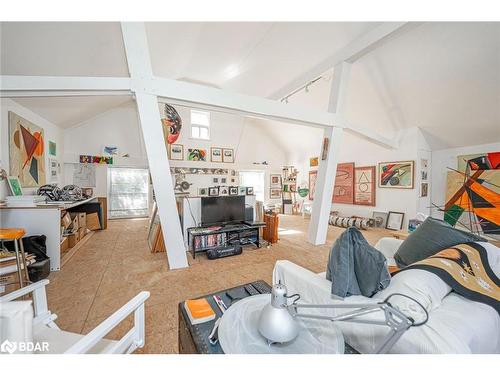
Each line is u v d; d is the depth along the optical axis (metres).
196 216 3.44
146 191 6.60
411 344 0.81
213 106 2.76
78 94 2.25
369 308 0.73
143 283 2.32
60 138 4.95
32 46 2.13
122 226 5.23
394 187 4.97
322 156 3.77
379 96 4.19
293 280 1.43
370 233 4.72
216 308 1.17
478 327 0.88
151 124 2.43
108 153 5.95
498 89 3.07
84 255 3.17
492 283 1.22
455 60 2.98
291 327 0.81
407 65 3.37
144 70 2.33
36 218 2.55
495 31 2.50
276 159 8.42
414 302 0.90
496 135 3.84
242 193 3.92
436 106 3.83
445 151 4.61
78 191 4.03
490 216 3.88
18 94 2.12
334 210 6.40
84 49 2.49
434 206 4.73
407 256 1.82
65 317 1.72
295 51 3.72
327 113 3.51
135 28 2.26
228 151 7.33
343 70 3.47
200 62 4.25
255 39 3.48
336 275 1.16
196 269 2.72
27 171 3.29
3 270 1.83
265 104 3.02
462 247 1.45
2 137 2.74
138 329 1.07
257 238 3.69
